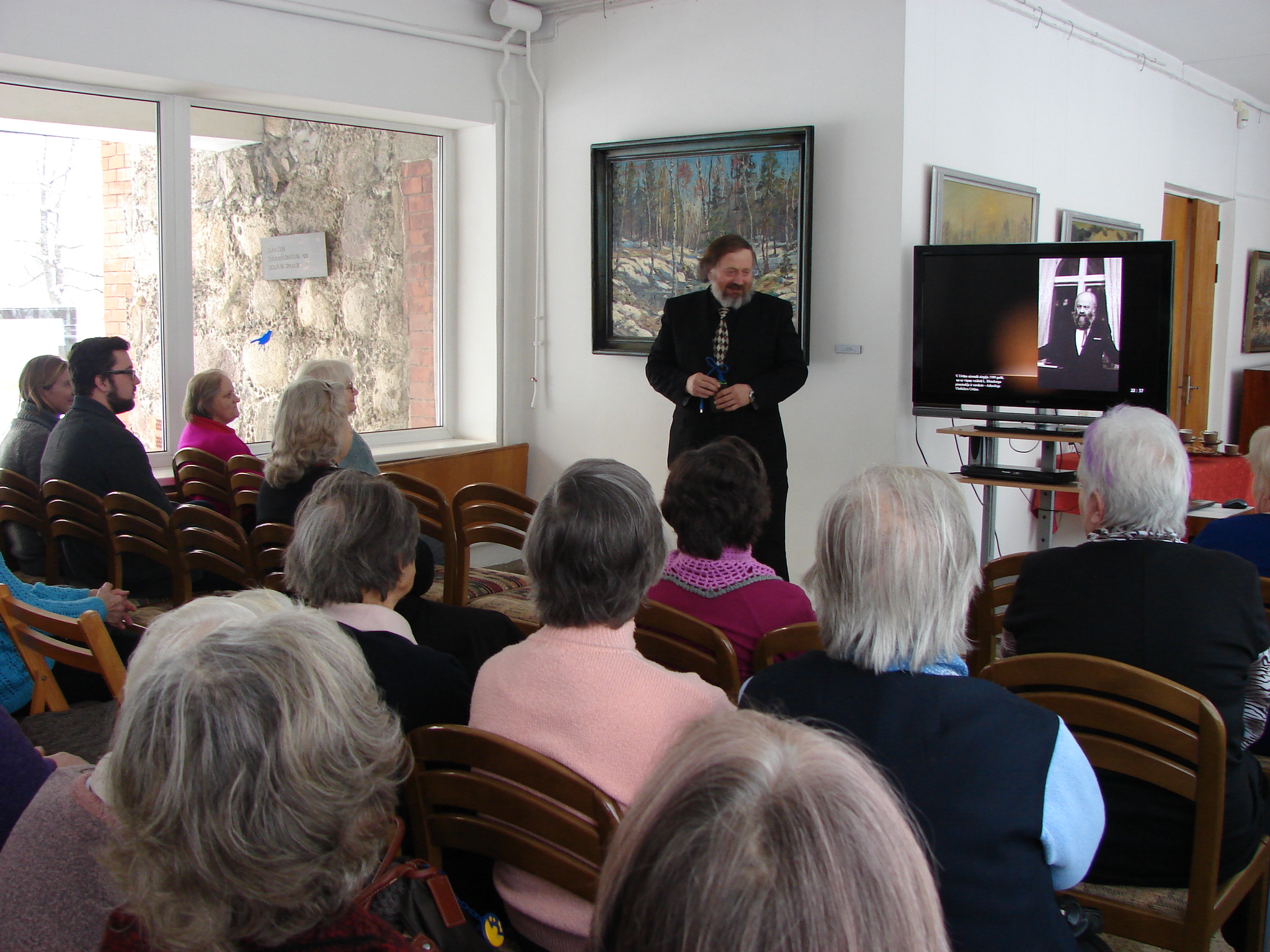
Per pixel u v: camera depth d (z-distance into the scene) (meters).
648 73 4.98
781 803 0.52
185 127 4.43
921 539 1.18
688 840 0.52
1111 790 1.62
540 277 5.50
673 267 4.97
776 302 4.21
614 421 5.34
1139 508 1.69
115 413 3.56
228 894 0.78
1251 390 8.29
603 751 1.26
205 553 2.80
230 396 4.06
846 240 4.45
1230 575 1.60
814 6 4.43
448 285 5.62
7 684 2.38
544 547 1.36
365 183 5.22
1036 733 1.11
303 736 0.80
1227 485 4.69
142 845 0.79
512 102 5.39
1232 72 6.89
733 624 1.91
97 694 2.87
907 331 4.40
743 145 4.64
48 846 0.97
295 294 5.00
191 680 0.81
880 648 1.18
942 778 1.08
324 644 0.88
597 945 0.56
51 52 3.78
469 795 1.29
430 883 1.00
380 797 0.88
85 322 4.30
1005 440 5.28
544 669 1.32
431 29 4.95
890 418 4.41
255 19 4.32
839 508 1.23
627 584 1.35
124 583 3.31
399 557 1.68
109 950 0.85
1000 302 4.07
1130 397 3.92
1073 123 5.54
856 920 0.50
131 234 4.38
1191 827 1.58
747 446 2.06
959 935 1.05
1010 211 5.00
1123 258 3.86
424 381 5.63
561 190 5.36
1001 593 2.20
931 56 4.36
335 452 2.82
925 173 4.40
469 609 2.01
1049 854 1.11
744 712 0.61
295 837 0.79
